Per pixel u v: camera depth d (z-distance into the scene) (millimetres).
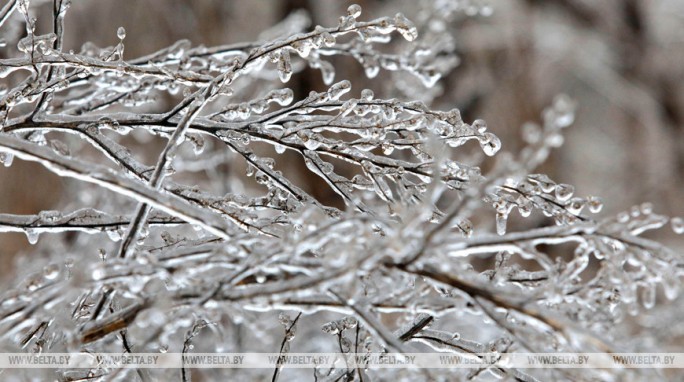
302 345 1252
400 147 1080
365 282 1044
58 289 1012
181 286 1030
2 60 1077
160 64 1133
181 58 1133
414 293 1025
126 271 1013
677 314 1247
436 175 1009
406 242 999
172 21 2035
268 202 1085
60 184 1776
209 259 1018
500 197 1073
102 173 1020
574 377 1013
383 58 1157
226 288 1011
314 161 1085
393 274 1016
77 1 1836
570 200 1062
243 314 1012
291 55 1320
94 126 1085
